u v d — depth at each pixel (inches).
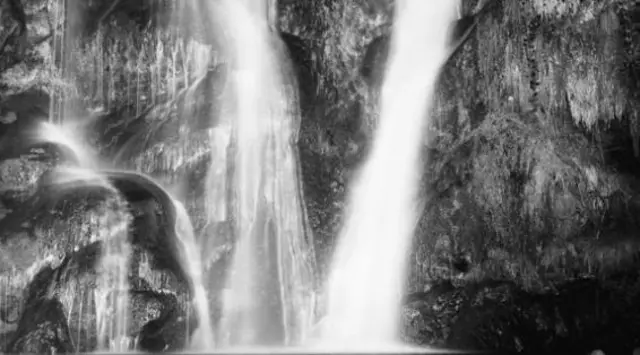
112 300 590.9
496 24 724.0
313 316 693.3
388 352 610.2
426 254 699.4
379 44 796.0
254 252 693.3
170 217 658.8
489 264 688.4
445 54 759.1
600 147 701.3
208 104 732.7
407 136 754.8
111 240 607.5
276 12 797.2
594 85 705.6
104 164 735.7
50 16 794.2
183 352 602.5
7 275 600.1
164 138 719.1
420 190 732.7
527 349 617.9
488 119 721.6
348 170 749.3
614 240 672.4
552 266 678.5
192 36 768.3
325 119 762.8
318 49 789.9
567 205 693.3
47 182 680.4
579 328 633.6
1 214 650.8
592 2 701.9
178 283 615.2
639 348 615.2
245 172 715.4
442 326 646.5
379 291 708.0
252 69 761.6
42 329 568.7
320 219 724.0
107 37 779.4
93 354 577.6
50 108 778.2
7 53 781.9
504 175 709.9
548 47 708.7
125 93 772.6
